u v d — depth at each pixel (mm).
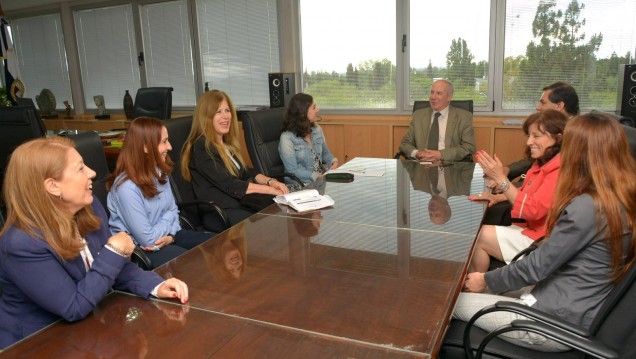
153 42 6488
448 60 4996
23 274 1242
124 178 2158
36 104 7469
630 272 1187
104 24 6734
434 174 3051
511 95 4844
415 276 1482
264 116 3480
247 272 1544
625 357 1162
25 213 1262
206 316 1247
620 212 1336
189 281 1481
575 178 1424
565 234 1403
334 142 5184
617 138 1375
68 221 1319
